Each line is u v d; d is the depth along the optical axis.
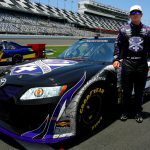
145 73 3.33
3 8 45.50
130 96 3.48
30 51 12.81
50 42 26.41
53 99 2.51
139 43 3.17
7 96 2.66
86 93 2.76
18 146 2.69
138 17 3.09
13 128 2.68
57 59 3.52
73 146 2.70
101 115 3.09
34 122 2.56
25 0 55.81
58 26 52.31
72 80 2.67
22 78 2.78
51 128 2.54
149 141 2.89
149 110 4.02
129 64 3.26
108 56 3.49
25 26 42.81
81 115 2.72
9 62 11.77
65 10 64.56
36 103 2.49
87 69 2.95
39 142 2.51
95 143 2.79
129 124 3.40
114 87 3.25
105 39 3.85
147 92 4.16
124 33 3.19
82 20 65.50
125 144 2.79
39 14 51.75
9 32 36.19
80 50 3.80
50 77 2.70
